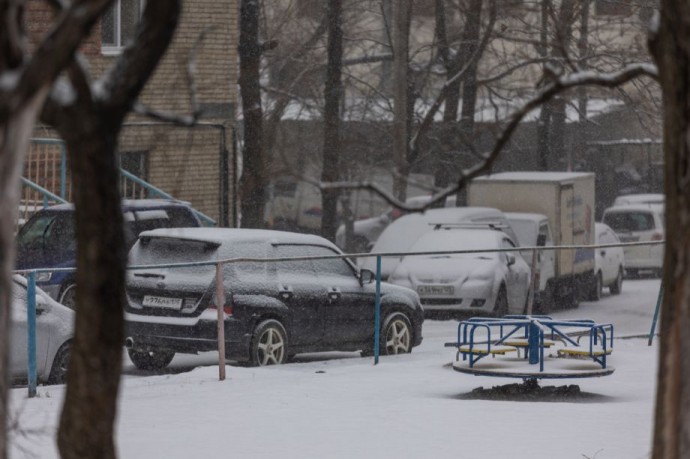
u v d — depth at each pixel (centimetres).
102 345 1296
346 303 4150
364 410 3038
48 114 1244
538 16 6962
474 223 5922
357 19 9781
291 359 4353
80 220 1282
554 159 10256
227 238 3903
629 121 11144
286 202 9919
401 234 6219
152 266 3478
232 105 6925
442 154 7431
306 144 7412
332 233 7050
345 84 8175
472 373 3350
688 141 1247
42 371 3519
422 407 3086
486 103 8881
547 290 6462
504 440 2627
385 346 4256
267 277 3959
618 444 2578
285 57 8588
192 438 2642
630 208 8981
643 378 3781
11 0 1097
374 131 8156
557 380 3731
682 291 1252
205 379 3572
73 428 1306
